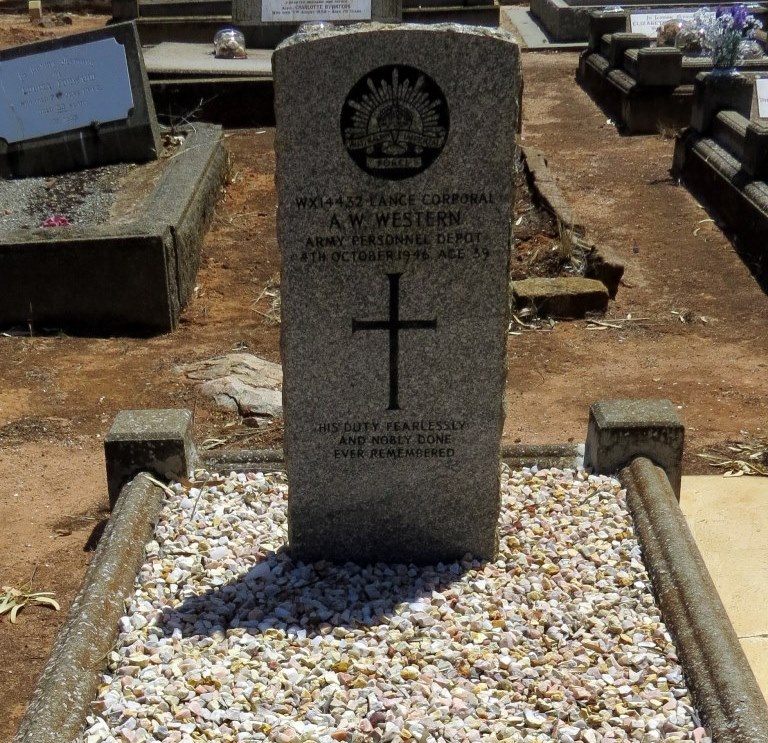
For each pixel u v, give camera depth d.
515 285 3.91
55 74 5.00
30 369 3.48
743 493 2.78
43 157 4.99
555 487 2.57
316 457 2.30
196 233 4.23
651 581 2.24
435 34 2.04
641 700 1.97
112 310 3.77
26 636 2.35
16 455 3.00
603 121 6.87
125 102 4.99
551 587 2.25
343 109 2.08
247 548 2.37
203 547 2.37
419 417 2.28
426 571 2.33
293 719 1.95
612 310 3.94
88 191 4.73
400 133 2.09
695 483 2.82
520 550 2.38
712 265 4.41
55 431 3.11
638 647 2.08
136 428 2.56
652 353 3.59
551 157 6.09
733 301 4.03
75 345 3.67
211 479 2.59
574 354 3.58
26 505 2.78
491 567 2.34
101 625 2.10
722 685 1.93
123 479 2.56
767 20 8.66
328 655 2.08
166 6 8.99
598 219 5.02
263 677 2.04
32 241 3.68
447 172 2.12
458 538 2.36
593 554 2.33
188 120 6.55
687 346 3.65
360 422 2.28
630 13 8.45
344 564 2.37
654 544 2.30
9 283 3.73
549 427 3.11
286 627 2.17
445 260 2.18
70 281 3.73
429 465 2.31
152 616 2.17
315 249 2.17
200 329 3.81
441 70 2.06
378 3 7.91
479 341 2.23
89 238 3.69
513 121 2.09
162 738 1.90
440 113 2.08
